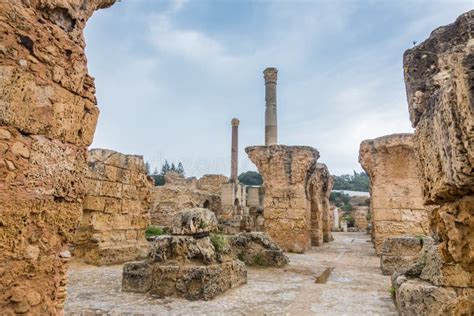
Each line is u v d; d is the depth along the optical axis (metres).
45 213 3.66
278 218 16.22
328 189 22.22
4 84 3.33
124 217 11.95
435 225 3.30
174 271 6.93
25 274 3.44
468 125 2.14
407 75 3.79
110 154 11.57
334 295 7.15
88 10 4.33
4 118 3.30
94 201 10.85
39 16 3.73
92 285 7.84
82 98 4.20
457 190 2.65
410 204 13.74
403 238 9.80
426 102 3.52
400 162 14.02
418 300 4.50
